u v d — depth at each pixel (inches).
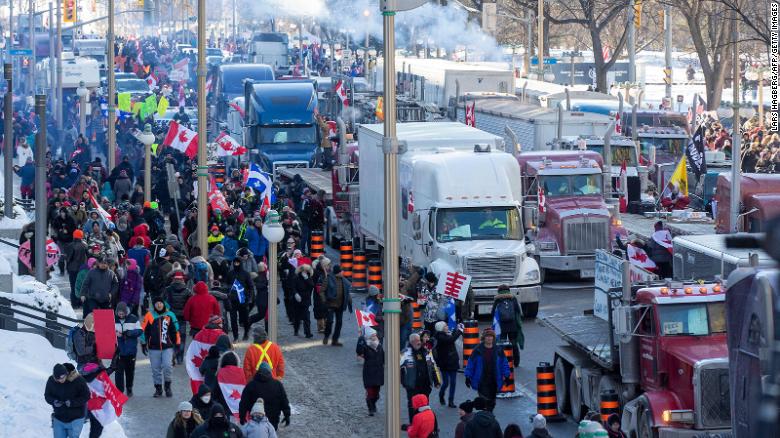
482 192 2714.1
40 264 2704.2
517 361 2187.5
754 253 1488.7
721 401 1537.9
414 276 2468.0
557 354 1936.5
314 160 4822.8
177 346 2209.6
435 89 5068.9
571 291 2965.1
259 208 3302.2
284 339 2459.4
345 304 2383.1
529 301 2635.3
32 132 5541.3
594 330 1916.8
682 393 1574.8
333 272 2383.1
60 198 3329.2
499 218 2699.3
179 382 2091.5
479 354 1872.5
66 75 6333.7
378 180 3024.1
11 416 1701.5
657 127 4261.8
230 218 3041.3
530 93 4913.9
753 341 913.5
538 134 3865.7
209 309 2129.7
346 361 2269.9
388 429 1354.6
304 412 1926.7
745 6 5797.2
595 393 1792.6
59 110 5836.6
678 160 4200.3
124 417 1866.4
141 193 3486.7
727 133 4886.8
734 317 959.0
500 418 1889.8
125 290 2404.0
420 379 1822.1
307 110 4889.3
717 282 1668.3
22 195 4207.7
